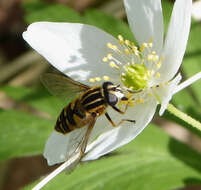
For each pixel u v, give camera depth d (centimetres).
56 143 10
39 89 13
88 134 10
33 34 10
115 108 10
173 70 10
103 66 10
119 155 12
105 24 13
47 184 11
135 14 10
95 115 10
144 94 10
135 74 10
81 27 10
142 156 12
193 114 12
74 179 11
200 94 12
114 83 10
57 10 13
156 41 10
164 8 13
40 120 12
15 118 12
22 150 12
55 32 10
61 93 10
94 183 11
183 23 9
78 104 10
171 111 10
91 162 11
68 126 10
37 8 13
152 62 10
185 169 12
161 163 12
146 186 11
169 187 11
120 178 11
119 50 10
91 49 10
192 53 13
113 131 10
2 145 12
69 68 10
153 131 12
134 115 10
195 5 14
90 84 10
